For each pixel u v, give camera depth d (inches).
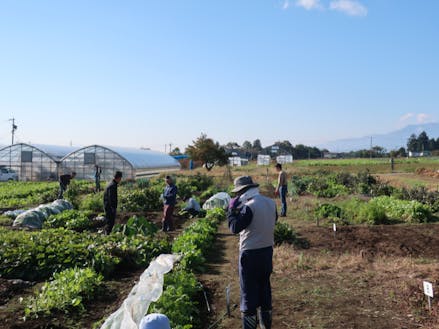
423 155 4901.6
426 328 214.7
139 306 192.1
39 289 302.4
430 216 585.9
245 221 211.5
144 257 372.8
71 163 1728.6
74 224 572.7
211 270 346.0
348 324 224.7
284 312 245.8
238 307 256.8
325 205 626.8
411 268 320.5
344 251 402.0
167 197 559.5
